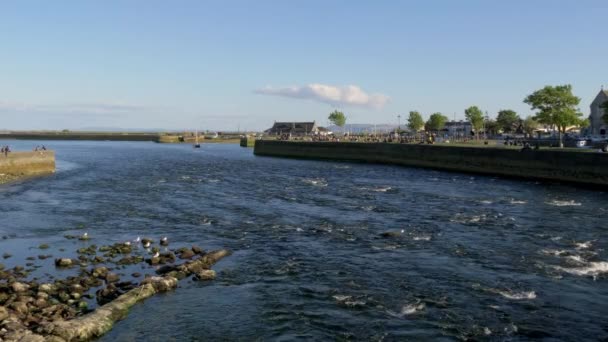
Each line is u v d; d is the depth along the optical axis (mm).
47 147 168750
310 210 39781
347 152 105812
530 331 16703
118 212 38844
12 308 17656
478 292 20281
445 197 46531
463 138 131625
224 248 27625
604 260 24688
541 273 22656
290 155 120625
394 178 65812
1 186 54812
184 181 61688
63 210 39656
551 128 154750
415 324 17297
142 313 18219
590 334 16484
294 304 19156
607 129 110562
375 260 25016
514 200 44375
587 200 44406
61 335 15562
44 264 24344
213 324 17344
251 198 46594
